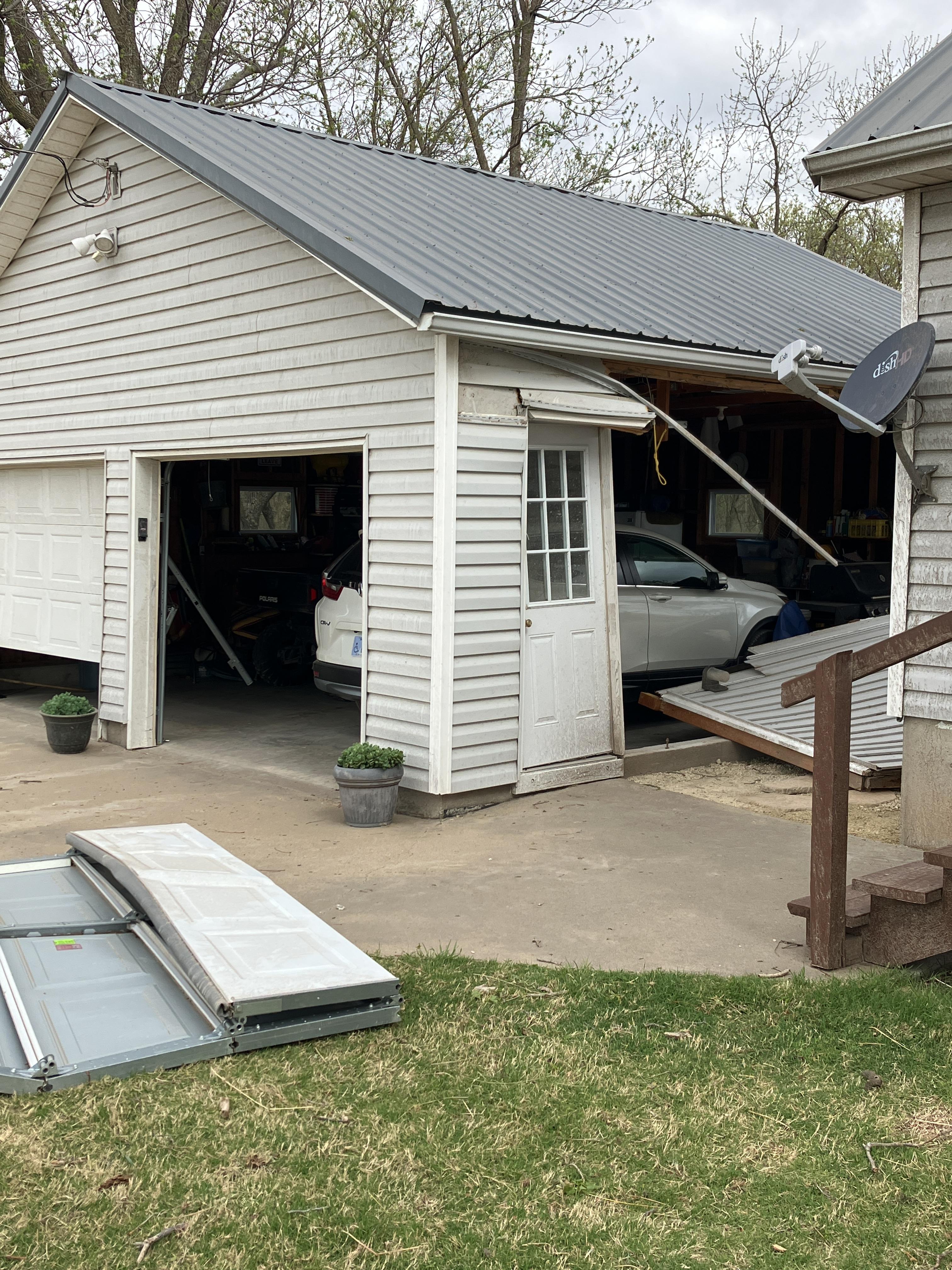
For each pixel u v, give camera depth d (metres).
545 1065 4.25
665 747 9.30
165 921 4.77
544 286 8.29
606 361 8.34
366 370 7.91
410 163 10.92
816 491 14.74
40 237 11.29
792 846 6.97
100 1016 4.36
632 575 10.92
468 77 22.23
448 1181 3.54
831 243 25.98
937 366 6.62
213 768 9.49
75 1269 3.10
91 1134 3.72
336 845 7.09
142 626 10.34
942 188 6.54
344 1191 3.47
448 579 7.43
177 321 9.66
